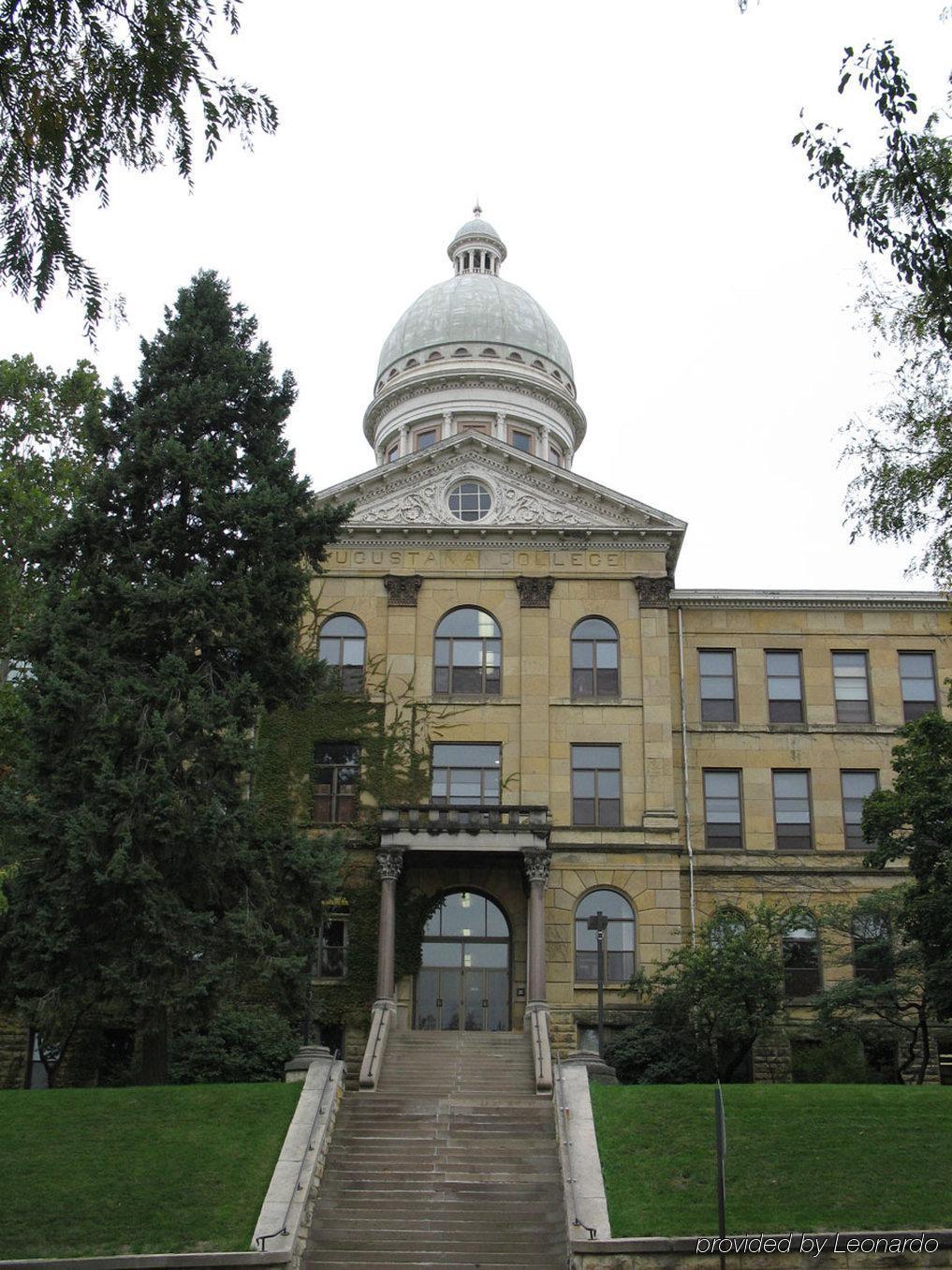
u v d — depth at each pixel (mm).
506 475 49781
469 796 45906
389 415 71500
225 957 32688
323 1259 23906
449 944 43969
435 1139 28719
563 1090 29312
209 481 35500
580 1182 24828
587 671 47531
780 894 46656
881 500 25109
